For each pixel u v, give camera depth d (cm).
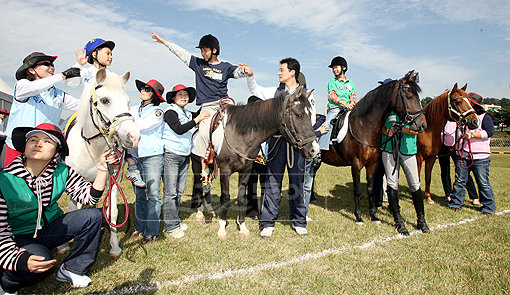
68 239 234
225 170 360
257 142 350
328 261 295
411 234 378
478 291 243
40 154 199
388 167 396
